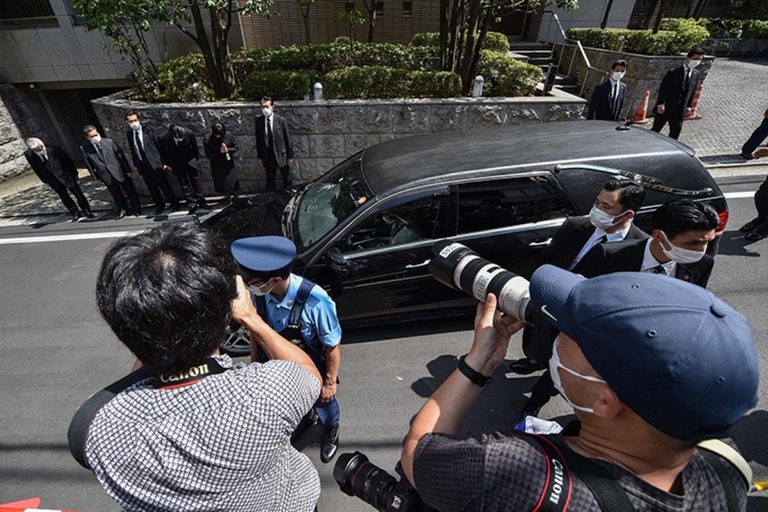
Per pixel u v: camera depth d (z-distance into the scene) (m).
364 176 3.31
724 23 12.59
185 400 0.81
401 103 5.93
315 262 2.91
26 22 7.67
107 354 3.46
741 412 0.58
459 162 3.11
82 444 0.86
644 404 0.59
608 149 3.09
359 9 8.66
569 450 0.69
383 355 3.26
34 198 6.82
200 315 0.79
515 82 6.43
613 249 2.13
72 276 4.55
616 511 0.60
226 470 0.80
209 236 0.91
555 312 0.75
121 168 5.63
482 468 0.67
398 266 3.01
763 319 3.44
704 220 1.82
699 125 7.54
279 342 1.20
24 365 3.36
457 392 0.92
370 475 1.19
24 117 8.52
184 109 5.86
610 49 8.70
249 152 6.20
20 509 1.68
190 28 7.46
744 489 0.73
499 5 6.39
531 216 3.04
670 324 0.59
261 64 7.01
